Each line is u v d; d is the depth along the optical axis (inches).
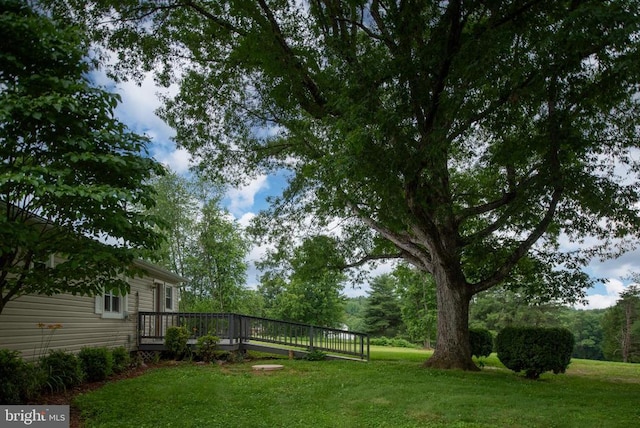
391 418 267.0
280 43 427.2
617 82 338.0
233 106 552.4
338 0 419.8
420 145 365.4
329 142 470.6
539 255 511.2
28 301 352.2
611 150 442.9
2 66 234.7
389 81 354.9
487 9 367.2
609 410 285.4
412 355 722.2
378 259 637.9
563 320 1862.7
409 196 400.5
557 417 266.4
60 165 230.4
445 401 302.5
